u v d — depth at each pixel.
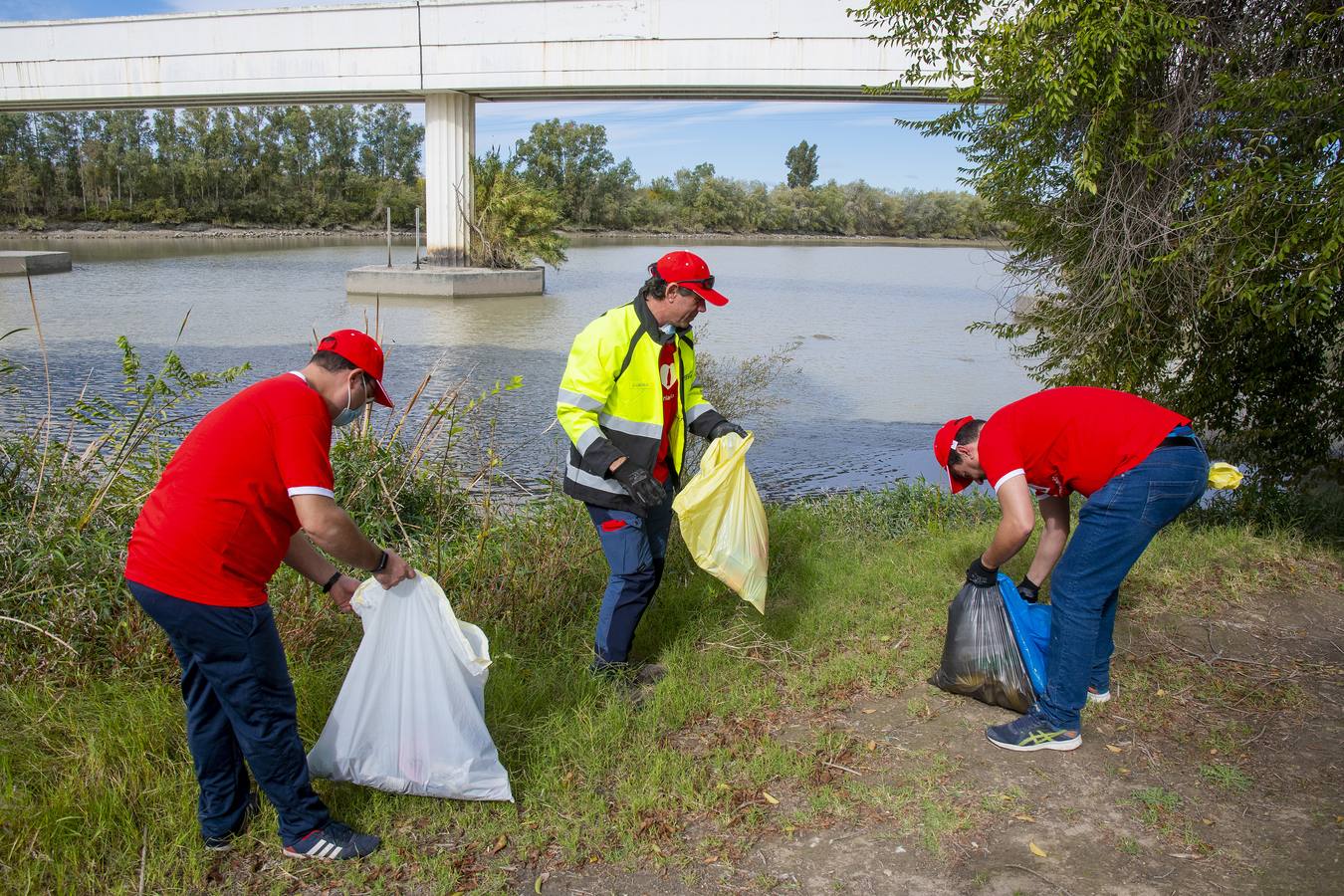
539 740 3.41
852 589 5.02
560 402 3.64
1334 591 5.03
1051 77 5.56
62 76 34.28
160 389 5.19
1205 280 5.66
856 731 3.59
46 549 4.05
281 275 34.38
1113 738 3.50
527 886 2.72
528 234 35.09
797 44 27.78
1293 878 2.68
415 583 2.94
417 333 19.89
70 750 3.17
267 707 2.66
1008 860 2.80
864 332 21.41
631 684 3.92
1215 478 3.38
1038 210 6.53
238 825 2.88
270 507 2.62
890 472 9.75
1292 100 4.89
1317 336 6.22
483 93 32.16
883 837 2.93
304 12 31.55
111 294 26.56
